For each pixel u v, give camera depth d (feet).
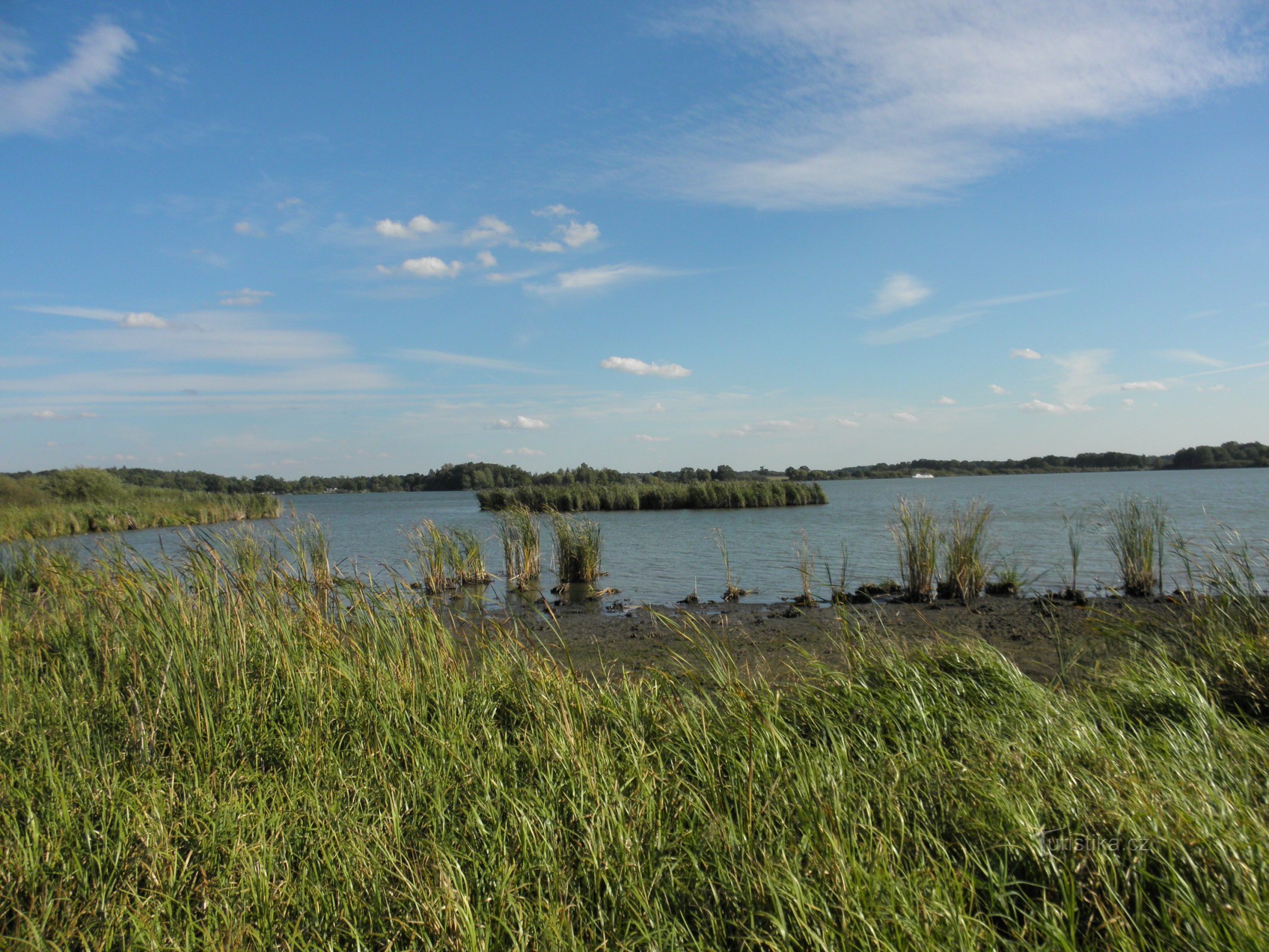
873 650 20.97
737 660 27.81
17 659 20.08
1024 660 26.81
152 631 18.81
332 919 10.12
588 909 10.24
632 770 13.60
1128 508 55.57
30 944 9.23
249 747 15.44
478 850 11.60
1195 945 8.65
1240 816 10.83
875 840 10.99
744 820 11.78
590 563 56.03
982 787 12.21
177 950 9.20
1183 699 16.20
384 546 69.92
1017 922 9.45
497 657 19.71
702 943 9.28
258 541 29.91
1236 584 24.21
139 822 11.87
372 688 17.43
